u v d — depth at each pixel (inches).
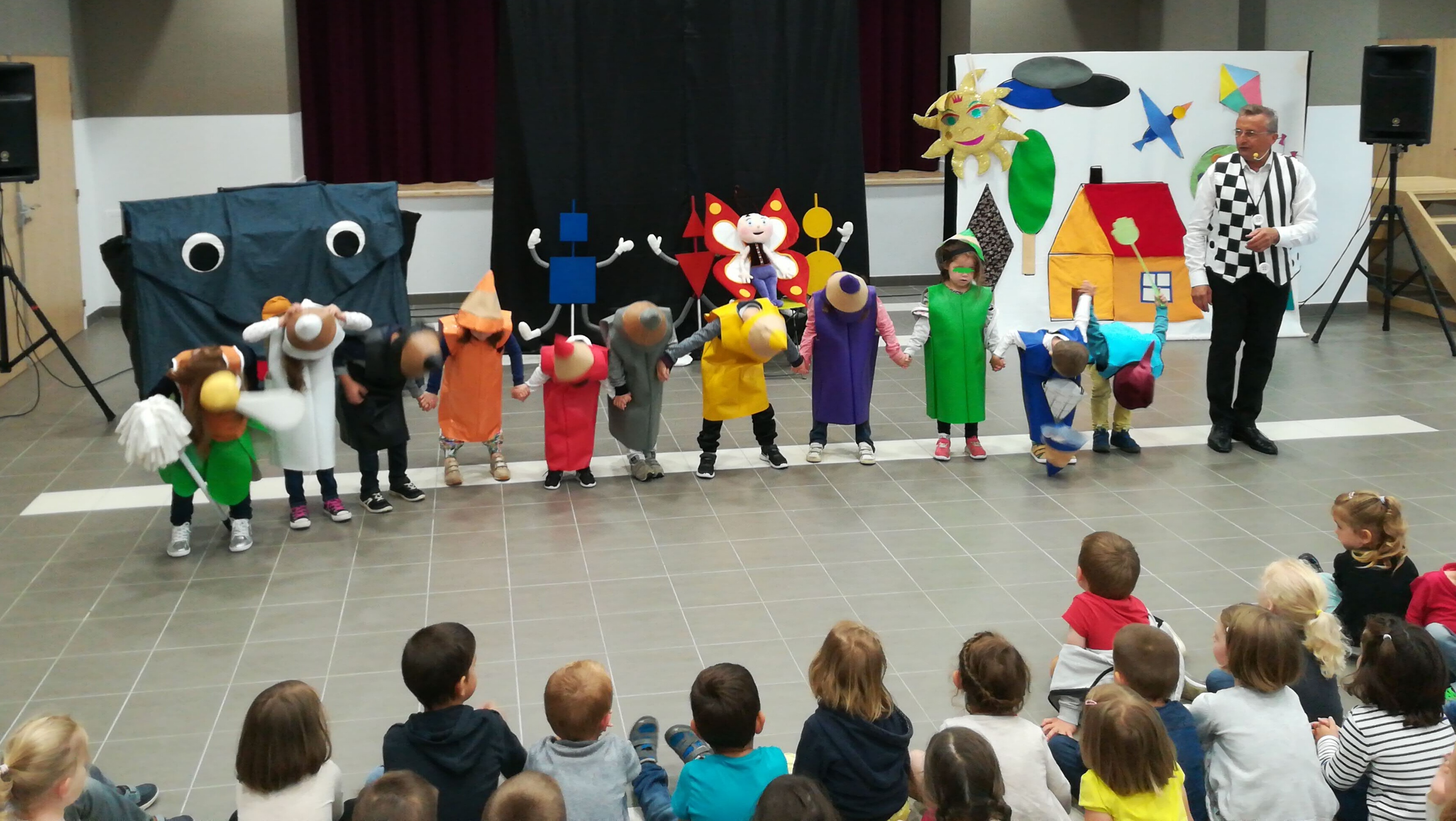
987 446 236.7
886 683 144.3
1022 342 217.5
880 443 239.6
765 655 151.4
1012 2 376.2
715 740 103.6
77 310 333.7
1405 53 298.4
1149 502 204.4
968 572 176.2
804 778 86.2
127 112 346.3
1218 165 222.7
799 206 306.3
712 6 293.3
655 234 302.5
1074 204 321.7
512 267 299.6
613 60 292.4
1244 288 224.8
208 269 224.7
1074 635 133.1
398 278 235.8
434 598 169.5
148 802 121.0
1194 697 138.9
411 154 374.0
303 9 363.9
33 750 87.9
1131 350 217.0
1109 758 94.7
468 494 212.1
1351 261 351.9
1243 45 346.6
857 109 305.7
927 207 396.2
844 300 215.2
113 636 158.4
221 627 160.7
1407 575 141.2
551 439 212.1
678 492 212.8
